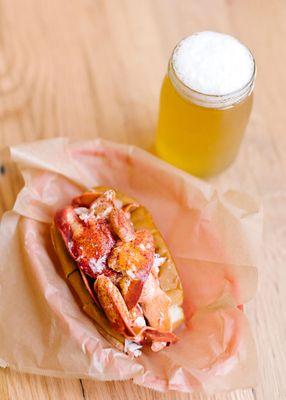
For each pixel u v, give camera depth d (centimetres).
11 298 66
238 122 71
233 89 67
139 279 63
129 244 64
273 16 90
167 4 89
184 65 68
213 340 65
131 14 88
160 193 73
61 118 80
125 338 64
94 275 64
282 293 71
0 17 86
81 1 89
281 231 75
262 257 73
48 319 64
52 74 83
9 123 79
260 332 69
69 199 72
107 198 67
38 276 66
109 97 82
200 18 88
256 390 66
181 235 71
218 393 65
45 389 65
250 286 67
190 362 64
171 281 66
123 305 63
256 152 79
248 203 69
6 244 69
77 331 63
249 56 69
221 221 69
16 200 69
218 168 76
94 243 65
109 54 85
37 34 86
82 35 86
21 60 84
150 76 84
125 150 73
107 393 65
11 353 64
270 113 82
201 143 72
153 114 81
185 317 68
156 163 72
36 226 70
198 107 68
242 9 90
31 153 71
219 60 68
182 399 65
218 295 68
